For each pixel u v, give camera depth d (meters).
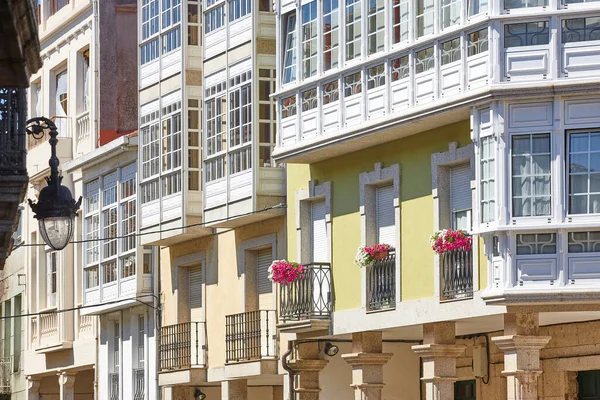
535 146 27.88
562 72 27.72
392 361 35.41
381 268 32.72
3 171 21.92
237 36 38.06
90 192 48.28
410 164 31.97
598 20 27.69
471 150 29.94
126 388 46.22
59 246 23.11
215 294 40.75
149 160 42.66
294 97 34.47
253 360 37.84
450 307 30.20
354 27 32.59
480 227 28.36
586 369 30.80
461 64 29.09
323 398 36.16
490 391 33.41
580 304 27.97
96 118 49.19
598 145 27.56
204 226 39.47
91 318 49.25
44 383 55.22
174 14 41.56
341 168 34.38
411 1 30.70
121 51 48.66
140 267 44.41
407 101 30.73
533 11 27.91
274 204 36.97
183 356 41.69
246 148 37.28
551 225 27.53
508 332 28.67
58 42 52.50
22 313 56.09
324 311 34.44
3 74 18.45
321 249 35.41
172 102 41.47
